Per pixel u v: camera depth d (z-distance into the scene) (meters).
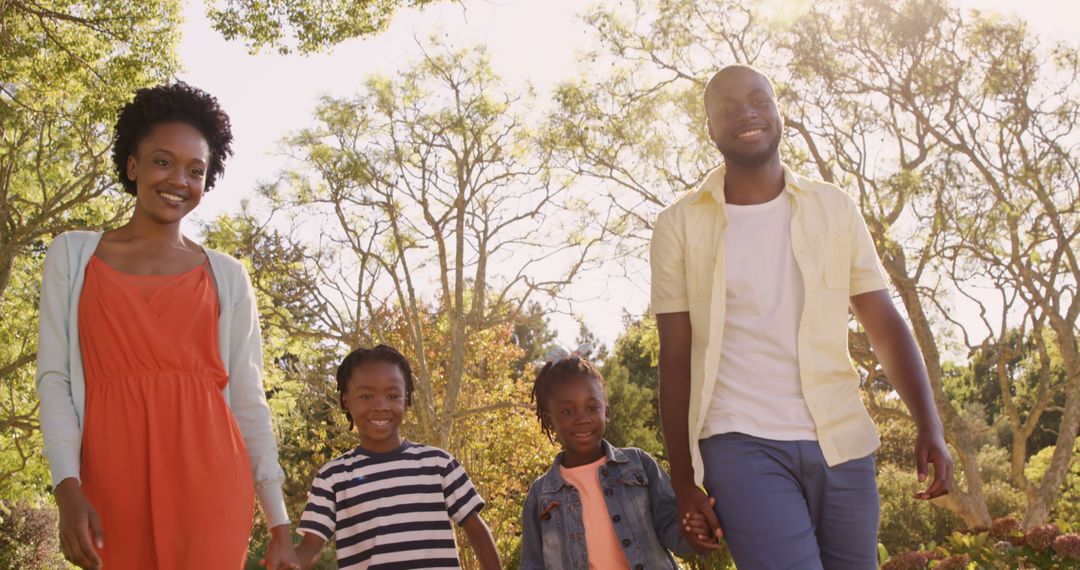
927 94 17.53
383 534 3.49
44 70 14.63
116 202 18.09
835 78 17.91
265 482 2.55
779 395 2.79
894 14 17.39
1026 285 17.80
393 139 21.58
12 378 17.75
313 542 3.44
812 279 2.82
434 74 21.84
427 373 20.44
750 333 2.83
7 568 21.55
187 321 2.43
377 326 20.75
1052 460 18.88
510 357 23.58
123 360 2.34
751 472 2.72
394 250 22.02
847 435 2.79
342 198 20.78
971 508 17.92
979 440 31.86
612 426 31.30
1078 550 5.29
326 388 20.22
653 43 18.75
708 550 2.82
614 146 19.36
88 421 2.32
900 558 5.62
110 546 2.28
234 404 2.57
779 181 2.93
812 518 2.82
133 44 14.73
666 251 3.00
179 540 2.30
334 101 21.45
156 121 2.54
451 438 21.80
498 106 21.62
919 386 2.83
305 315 20.34
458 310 21.34
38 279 18.42
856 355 17.58
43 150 17.70
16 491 18.33
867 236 2.96
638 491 3.43
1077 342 18.89
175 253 2.53
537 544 3.52
